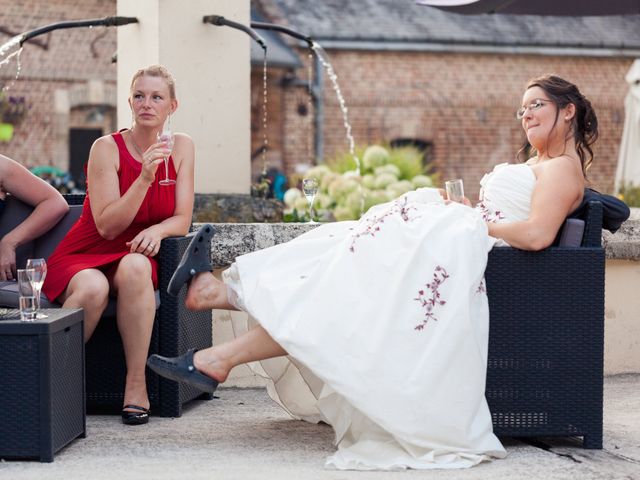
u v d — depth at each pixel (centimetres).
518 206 416
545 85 432
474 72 2095
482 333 390
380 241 391
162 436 424
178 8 689
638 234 577
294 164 1998
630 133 1195
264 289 392
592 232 412
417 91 2078
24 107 1877
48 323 377
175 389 464
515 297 405
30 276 384
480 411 389
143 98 463
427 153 2092
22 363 378
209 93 702
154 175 447
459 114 2095
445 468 372
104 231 457
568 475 364
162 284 457
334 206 915
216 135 707
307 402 450
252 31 697
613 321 586
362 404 374
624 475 365
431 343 379
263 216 710
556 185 409
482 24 2108
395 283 383
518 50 2081
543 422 407
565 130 430
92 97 1919
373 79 2056
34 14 1880
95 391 466
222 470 367
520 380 406
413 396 374
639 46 2112
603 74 2128
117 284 448
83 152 1934
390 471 370
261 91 1959
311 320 382
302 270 398
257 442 416
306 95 1998
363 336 379
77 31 1906
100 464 376
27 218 500
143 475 359
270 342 400
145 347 448
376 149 1016
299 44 1983
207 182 706
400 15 2102
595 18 2164
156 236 452
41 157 1895
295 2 2078
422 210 404
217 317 555
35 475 360
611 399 516
